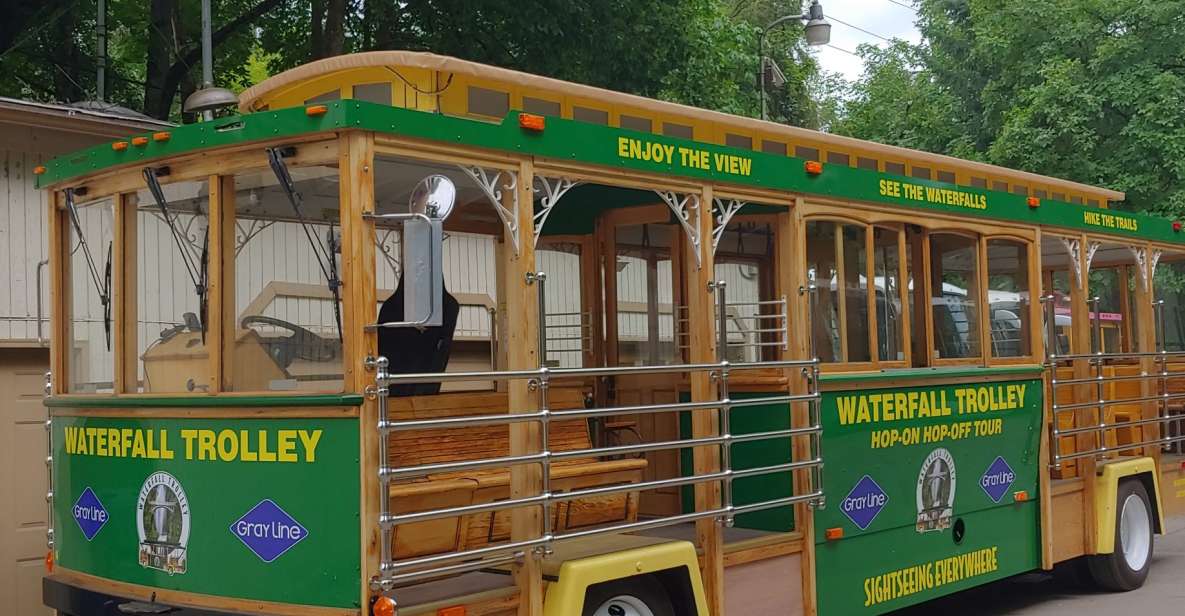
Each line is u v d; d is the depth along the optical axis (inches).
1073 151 716.7
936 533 319.0
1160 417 421.4
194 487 210.4
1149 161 694.5
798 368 275.7
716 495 250.4
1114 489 388.5
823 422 282.4
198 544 209.3
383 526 187.5
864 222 300.2
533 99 244.4
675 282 305.6
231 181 214.4
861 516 292.2
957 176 355.9
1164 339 443.5
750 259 292.2
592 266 319.0
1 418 323.0
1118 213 413.1
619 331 315.3
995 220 350.9
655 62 645.9
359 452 189.6
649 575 236.2
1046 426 367.6
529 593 213.9
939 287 330.6
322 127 193.6
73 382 246.5
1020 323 363.6
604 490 222.7
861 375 293.9
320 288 200.4
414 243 187.6
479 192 273.6
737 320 293.1
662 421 308.0
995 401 345.7
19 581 324.5
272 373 204.7
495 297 313.7
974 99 857.5
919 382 315.3
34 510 328.8
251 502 202.1
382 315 222.1
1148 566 407.8
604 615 226.5
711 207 254.1
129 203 230.8
